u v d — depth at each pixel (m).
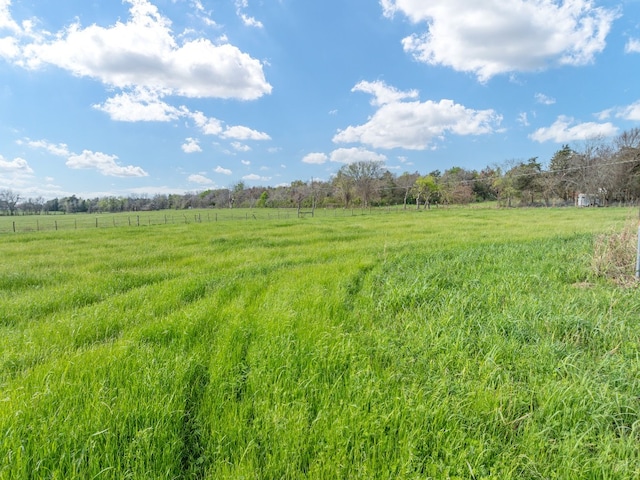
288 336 3.54
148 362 3.04
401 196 77.50
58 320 4.45
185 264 9.19
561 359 3.10
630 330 3.59
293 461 1.97
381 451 2.04
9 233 21.30
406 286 5.44
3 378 2.94
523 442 2.10
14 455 1.93
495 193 72.69
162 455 2.01
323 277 6.52
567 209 41.34
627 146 51.44
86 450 2.01
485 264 7.20
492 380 2.77
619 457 1.97
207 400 2.57
